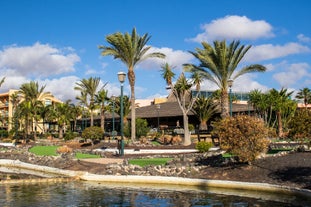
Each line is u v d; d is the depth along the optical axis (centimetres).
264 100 4400
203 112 4156
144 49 3706
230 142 1677
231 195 1353
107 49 3647
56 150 3147
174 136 3503
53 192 1486
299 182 1379
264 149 1695
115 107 5069
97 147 3375
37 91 6034
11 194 1448
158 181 1658
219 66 2844
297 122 1703
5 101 8456
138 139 3700
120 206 1212
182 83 3316
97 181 1775
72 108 6938
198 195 1369
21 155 2917
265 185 1408
